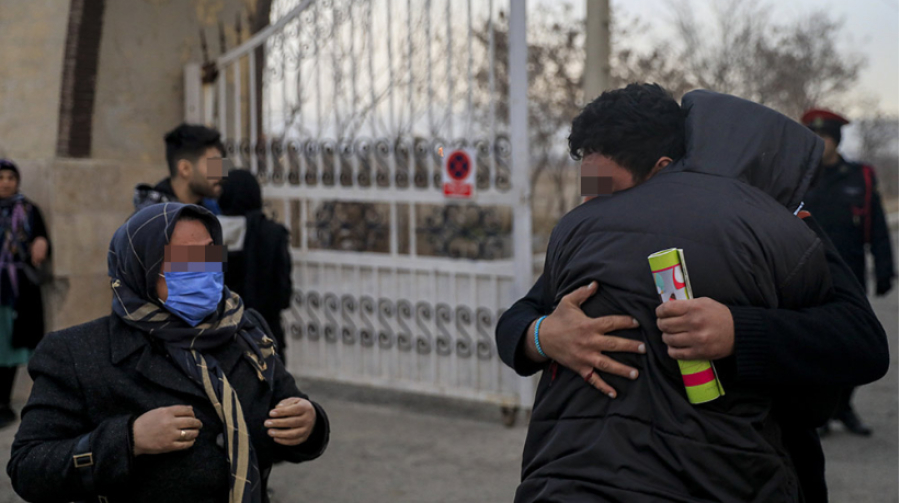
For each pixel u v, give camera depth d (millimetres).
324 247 5516
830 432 4984
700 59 17625
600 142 1845
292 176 5469
